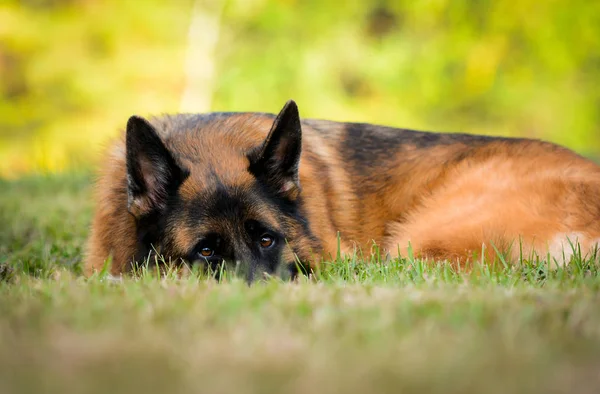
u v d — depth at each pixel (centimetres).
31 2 3478
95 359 412
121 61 3384
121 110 3350
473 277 696
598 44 3828
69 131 3316
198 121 923
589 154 2461
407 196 995
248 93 3519
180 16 3519
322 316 505
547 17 3769
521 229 916
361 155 1013
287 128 819
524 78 3862
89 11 3416
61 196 1673
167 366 404
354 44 3584
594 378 391
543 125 3909
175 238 790
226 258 780
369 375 392
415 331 477
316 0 3650
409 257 821
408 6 3744
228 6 3584
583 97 3969
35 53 3397
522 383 382
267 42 3622
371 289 626
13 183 1895
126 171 870
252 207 795
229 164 828
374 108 3584
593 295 579
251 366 407
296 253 830
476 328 484
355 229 972
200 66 3528
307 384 379
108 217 870
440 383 381
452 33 3769
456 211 954
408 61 3678
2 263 902
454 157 1012
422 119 3756
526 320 499
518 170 963
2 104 3375
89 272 895
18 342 447
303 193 883
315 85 3506
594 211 910
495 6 3747
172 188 805
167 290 610
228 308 522
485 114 3884
